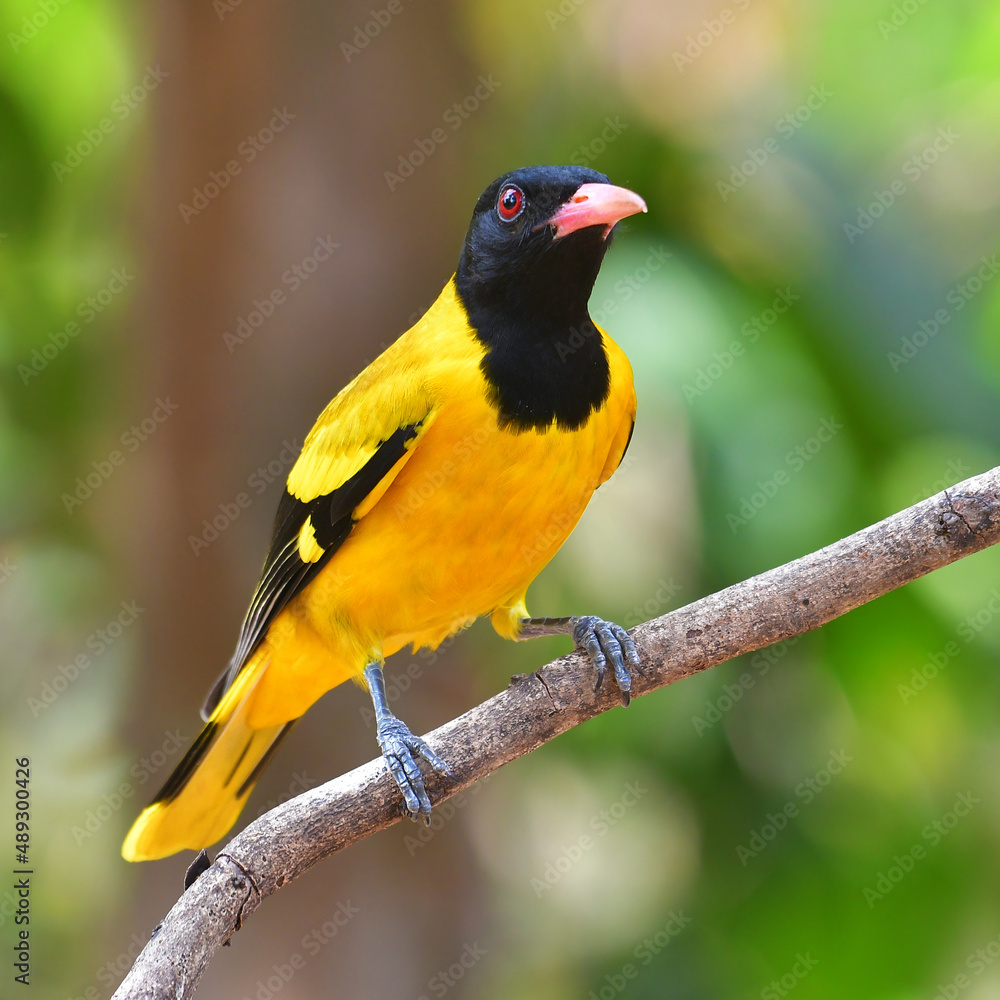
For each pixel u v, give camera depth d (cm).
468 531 731
